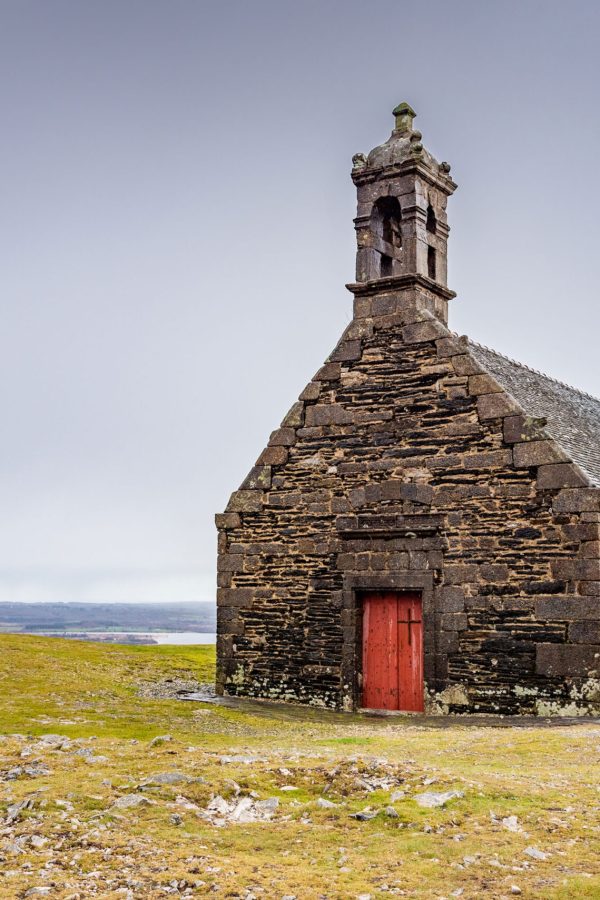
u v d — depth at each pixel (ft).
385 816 28.60
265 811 29.43
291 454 63.21
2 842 26.25
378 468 60.13
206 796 30.35
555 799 29.78
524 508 55.21
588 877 23.82
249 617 63.00
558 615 53.52
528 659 54.03
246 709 56.13
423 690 57.47
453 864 24.91
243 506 64.08
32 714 48.34
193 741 42.65
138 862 25.07
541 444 55.16
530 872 24.34
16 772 32.60
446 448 58.08
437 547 57.47
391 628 59.36
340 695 59.31
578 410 75.25
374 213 65.36
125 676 67.00
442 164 67.21
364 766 33.09
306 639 61.00
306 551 61.72
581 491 53.57
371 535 59.57
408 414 59.72
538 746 39.29
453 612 56.49
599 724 48.91
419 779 32.07
